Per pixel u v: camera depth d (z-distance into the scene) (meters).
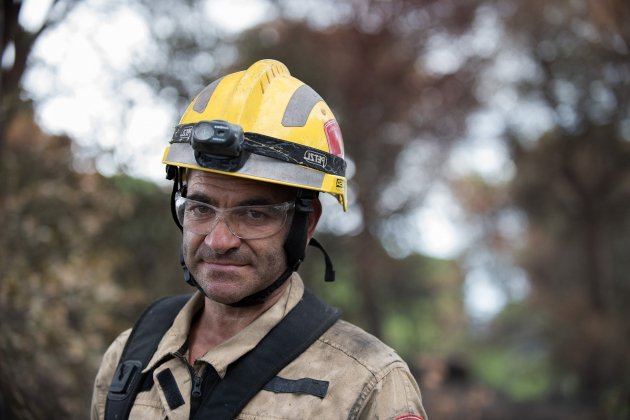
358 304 11.60
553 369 15.49
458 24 12.09
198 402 1.61
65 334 4.11
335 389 1.57
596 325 13.69
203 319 1.77
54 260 4.48
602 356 13.31
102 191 5.39
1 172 4.33
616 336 13.35
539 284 19.77
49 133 5.15
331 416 1.54
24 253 4.38
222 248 1.59
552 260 19.72
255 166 1.59
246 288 1.61
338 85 11.56
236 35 9.67
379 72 11.78
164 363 1.70
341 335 1.67
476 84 13.30
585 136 15.23
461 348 22.72
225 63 8.76
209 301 1.74
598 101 14.43
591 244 16.09
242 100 1.64
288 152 1.62
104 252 5.42
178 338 1.71
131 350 1.80
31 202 4.64
